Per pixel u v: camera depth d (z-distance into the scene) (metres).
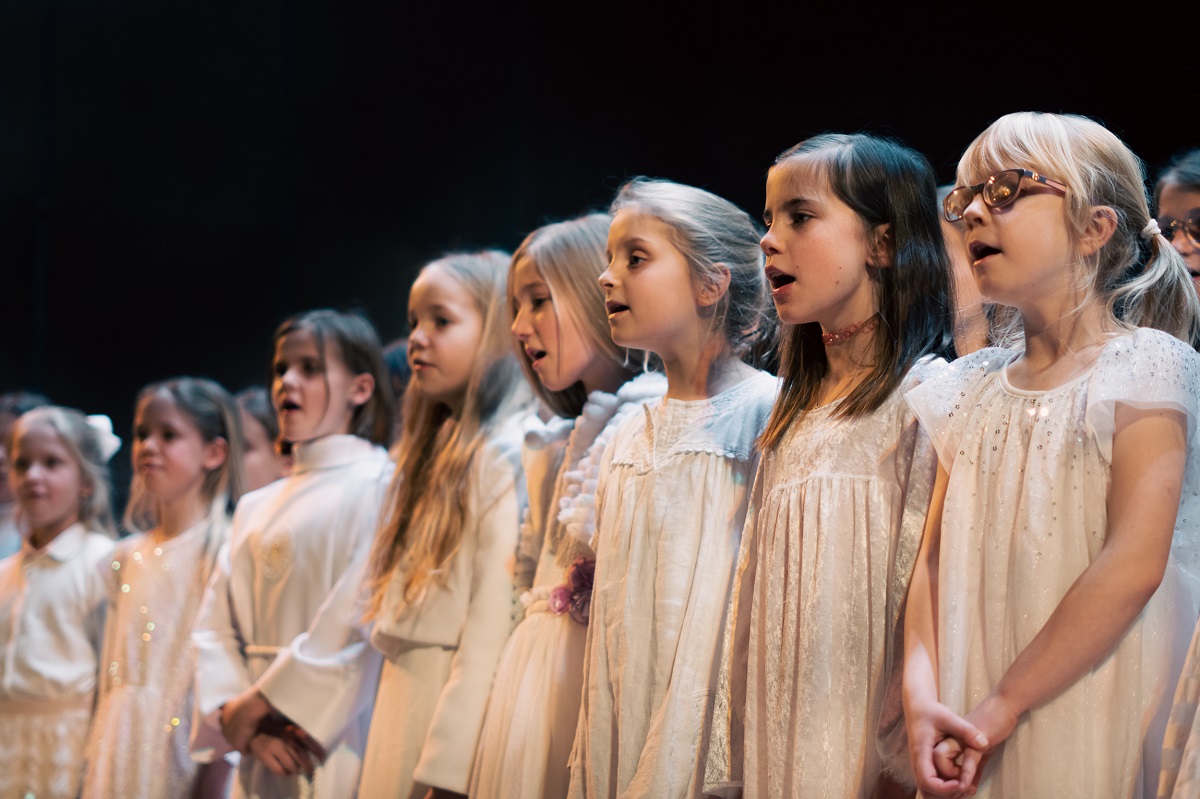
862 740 2.02
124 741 3.97
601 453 2.72
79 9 7.65
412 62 6.92
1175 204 2.57
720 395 2.55
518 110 6.36
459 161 6.68
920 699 1.84
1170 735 1.74
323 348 3.87
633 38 5.70
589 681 2.46
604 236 3.03
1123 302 2.00
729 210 2.68
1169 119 3.69
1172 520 1.76
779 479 2.24
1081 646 1.73
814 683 2.04
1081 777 1.74
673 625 2.35
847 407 2.18
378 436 3.97
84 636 4.33
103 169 7.62
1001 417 1.96
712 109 5.28
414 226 6.87
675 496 2.44
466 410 3.30
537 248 3.00
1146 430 1.79
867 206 2.21
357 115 7.10
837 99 4.73
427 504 3.25
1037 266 1.91
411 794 2.99
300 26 7.27
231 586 3.73
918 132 4.43
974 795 1.80
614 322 2.60
